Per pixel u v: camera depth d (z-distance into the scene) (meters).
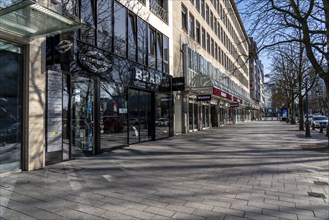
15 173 6.50
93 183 5.77
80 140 9.24
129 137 12.55
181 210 4.24
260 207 4.38
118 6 11.48
